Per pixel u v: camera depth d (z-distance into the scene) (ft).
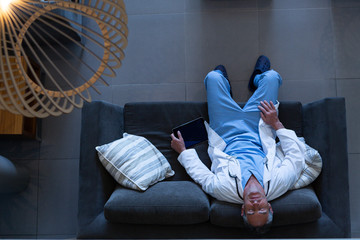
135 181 8.32
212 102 9.52
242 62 10.89
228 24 11.10
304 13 11.06
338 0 11.07
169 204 7.91
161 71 10.99
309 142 9.07
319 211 7.82
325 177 8.37
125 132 9.52
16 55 3.68
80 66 10.97
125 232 8.10
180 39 11.12
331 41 10.87
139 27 11.23
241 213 7.74
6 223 10.21
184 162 8.91
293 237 7.95
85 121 8.80
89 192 8.41
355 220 9.91
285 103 9.52
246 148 8.99
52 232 10.18
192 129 9.51
